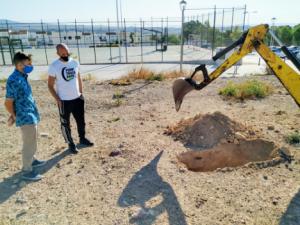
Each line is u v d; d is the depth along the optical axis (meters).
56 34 40.84
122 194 3.45
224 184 3.62
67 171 4.06
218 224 2.89
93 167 4.16
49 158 4.50
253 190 3.46
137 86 10.29
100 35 42.34
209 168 4.54
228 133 5.03
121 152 4.61
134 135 5.41
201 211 3.10
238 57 4.17
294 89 3.88
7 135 5.61
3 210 3.21
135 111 7.15
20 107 3.60
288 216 2.98
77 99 4.54
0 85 11.35
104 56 29.61
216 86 9.85
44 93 9.55
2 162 4.41
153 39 43.66
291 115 6.39
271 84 10.12
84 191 3.55
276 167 4.02
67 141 4.61
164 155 4.52
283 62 3.87
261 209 3.11
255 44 4.00
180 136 5.25
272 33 3.92
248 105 7.39
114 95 8.77
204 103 7.72
